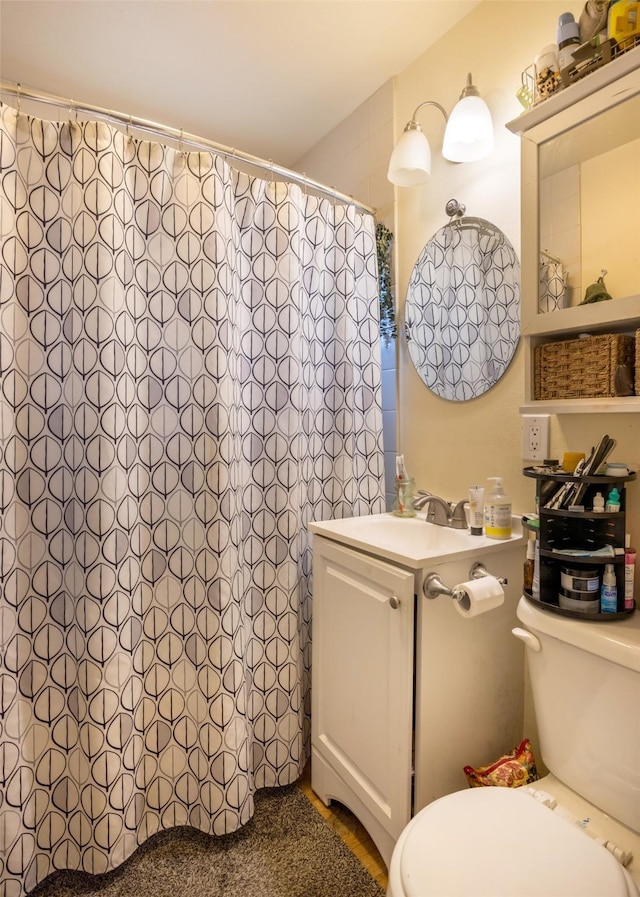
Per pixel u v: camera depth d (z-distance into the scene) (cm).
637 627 103
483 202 152
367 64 175
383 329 188
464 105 138
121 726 127
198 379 138
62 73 177
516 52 141
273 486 159
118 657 126
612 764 99
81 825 128
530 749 130
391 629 125
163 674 141
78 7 147
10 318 117
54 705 127
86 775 126
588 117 111
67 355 126
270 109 201
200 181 136
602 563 107
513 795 102
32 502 125
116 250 124
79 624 126
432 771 124
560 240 121
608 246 113
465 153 150
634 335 113
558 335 125
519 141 141
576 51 111
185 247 136
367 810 135
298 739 164
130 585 130
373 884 126
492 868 84
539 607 114
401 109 180
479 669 132
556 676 110
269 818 149
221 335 137
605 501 108
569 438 131
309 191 230
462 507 150
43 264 123
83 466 124
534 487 142
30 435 124
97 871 126
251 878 128
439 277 169
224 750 137
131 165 132
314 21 154
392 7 150
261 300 157
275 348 158
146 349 136
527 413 125
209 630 138
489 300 152
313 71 178
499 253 148
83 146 122
